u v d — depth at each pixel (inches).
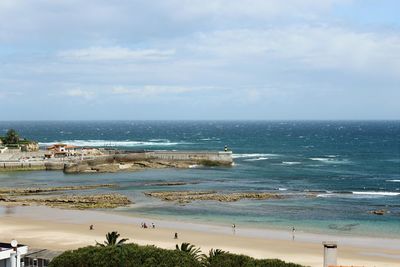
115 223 3469.5
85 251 1595.7
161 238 3026.6
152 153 7096.5
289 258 2605.8
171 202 4308.6
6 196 4574.3
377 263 2536.9
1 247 1657.2
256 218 3686.0
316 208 4092.0
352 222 3580.2
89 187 5118.1
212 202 4308.6
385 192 5017.2
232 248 2802.7
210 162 7121.1
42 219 3582.7
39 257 2082.9
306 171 6806.1
